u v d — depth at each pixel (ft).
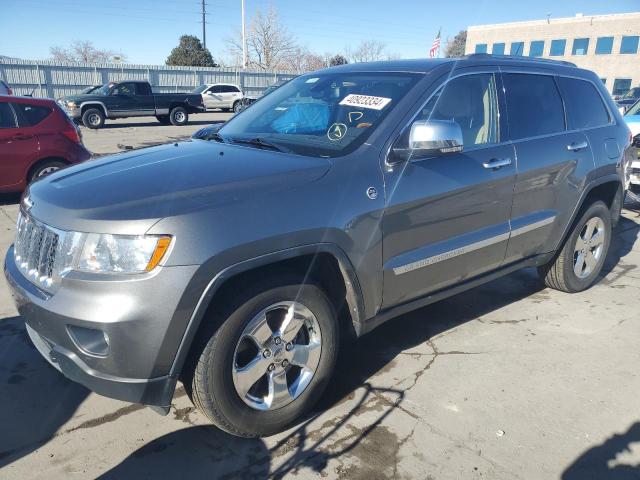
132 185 8.20
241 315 8.05
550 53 170.09
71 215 7.69
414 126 9.53
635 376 11.02
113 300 7.22
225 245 7.60
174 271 7.30
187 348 7.59
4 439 8.82
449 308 14.28
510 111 12.27
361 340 12.42
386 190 9.43
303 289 8.68
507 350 12.01
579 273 15.10
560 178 13.07
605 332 12.98
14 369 10.86
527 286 15.98
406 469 8.29
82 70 102.53
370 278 9.45
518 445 8.86
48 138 25.46
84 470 8.17
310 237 8.43
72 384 10.40
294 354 8.95
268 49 195.62
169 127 73.72
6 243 19.13
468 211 10.91
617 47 156.87
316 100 11.58
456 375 10.94
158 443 8.82
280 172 8.64
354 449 8.71
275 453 8.62
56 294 7.62
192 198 7.75
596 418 9.60
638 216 24.91
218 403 8.11
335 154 9.52
